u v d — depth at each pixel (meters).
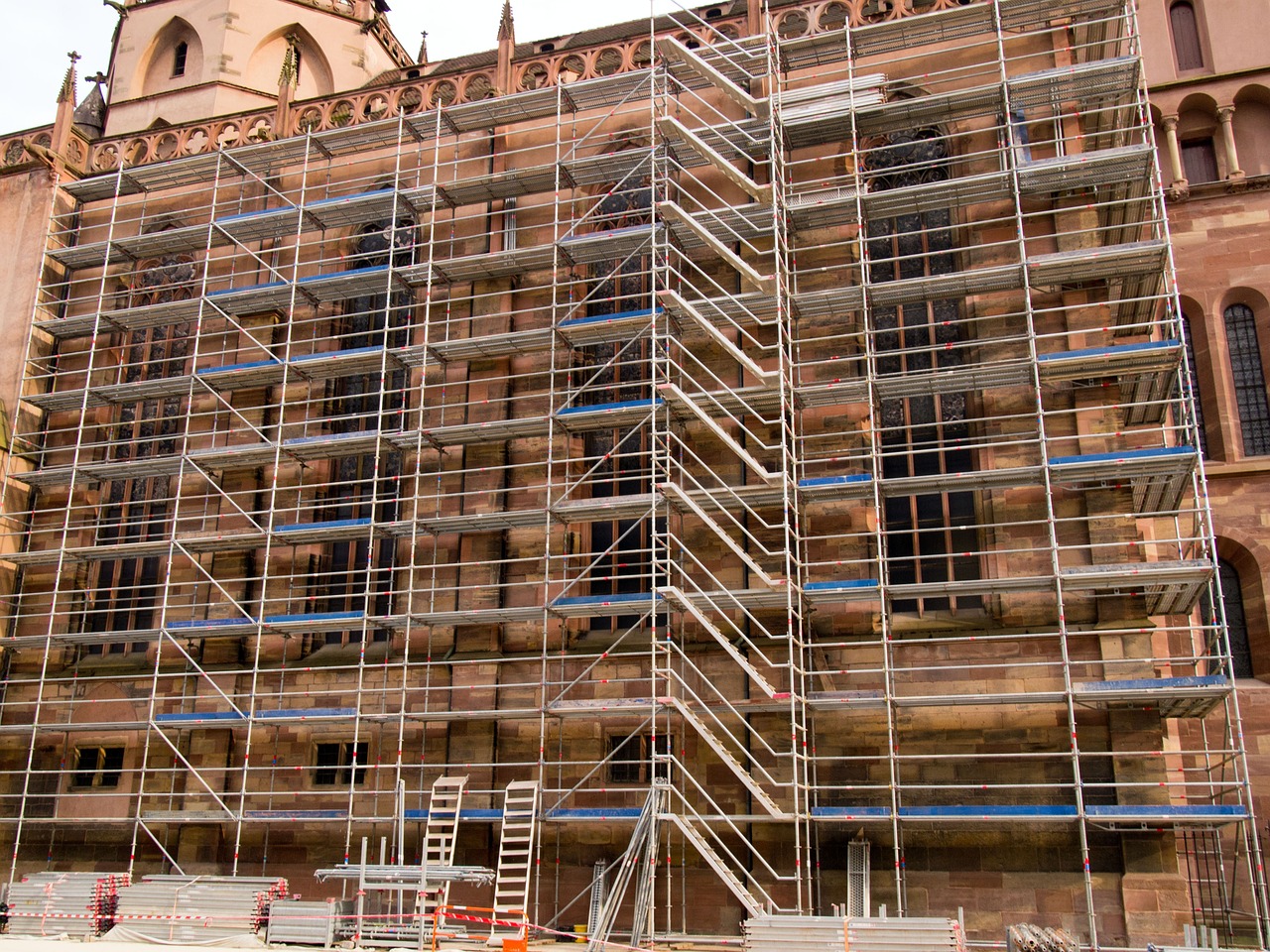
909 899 28.83
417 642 34.75
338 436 35.81
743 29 37.78
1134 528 29.94
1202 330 40.38
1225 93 42.25
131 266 44.16
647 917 28.64
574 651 33.31
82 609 40.09
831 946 24.53
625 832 31.53
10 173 45.16
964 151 34.66
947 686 30.16
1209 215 41.19
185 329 42.38
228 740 35.84
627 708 29.92
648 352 35.88
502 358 36.72
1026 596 30.22
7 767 38.50
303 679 35.91
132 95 57.88
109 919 30.80
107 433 42.12
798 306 33.12
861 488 30.56
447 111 38.41
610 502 32.00
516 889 31.80
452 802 32.53
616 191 36.88
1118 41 32.25
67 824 36.91
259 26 57.84
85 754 38.00
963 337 33.41
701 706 30.47
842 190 34.69
